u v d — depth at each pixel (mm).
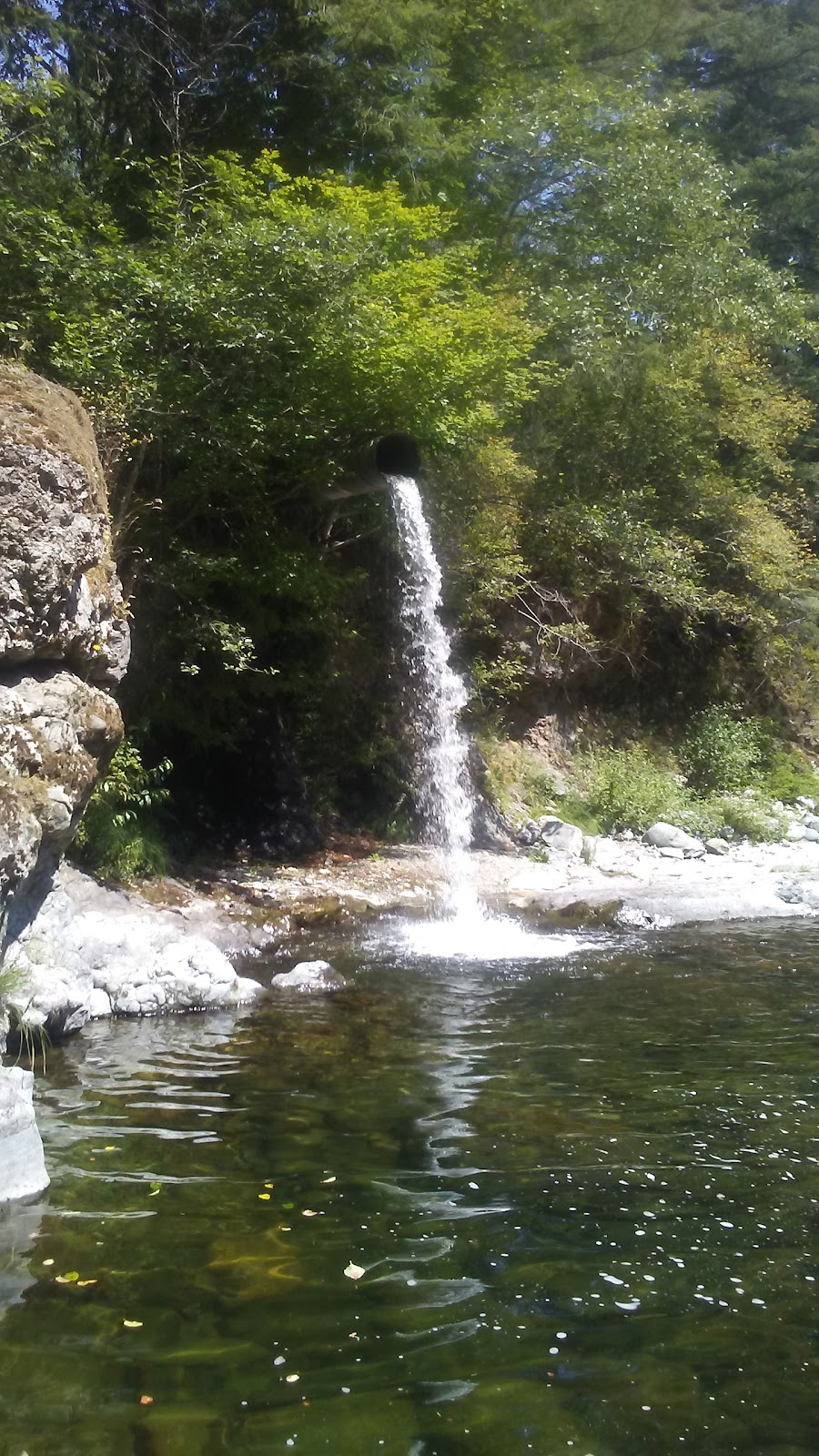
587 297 15891
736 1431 2531
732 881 11508
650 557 15633
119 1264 3266
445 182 15633
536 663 15359
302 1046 5648
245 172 11070
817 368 22875
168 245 10055
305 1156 4137
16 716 5586
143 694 10297
